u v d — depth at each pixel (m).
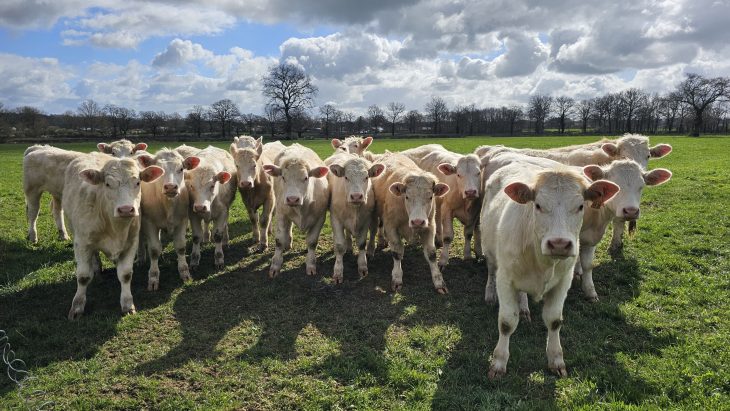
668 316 7.00
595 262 9.33
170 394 5.43
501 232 5.77
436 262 8.46
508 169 7.22
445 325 6.98
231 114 94.69
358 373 5.73
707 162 26.67
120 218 7.11
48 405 5.18
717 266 8.77
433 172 10.93
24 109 87.12
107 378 5.70
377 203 9.54
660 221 11.98
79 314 7.21
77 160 8.30
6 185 20.50
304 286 8.60
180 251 8.83
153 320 7.23
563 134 107.25
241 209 15.23
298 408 5.16
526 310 7.09
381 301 7.92
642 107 108.50
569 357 5.99
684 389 5.16
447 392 5.32
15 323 6.96
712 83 91.56
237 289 8.46
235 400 5.29
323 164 10.73
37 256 9.91
